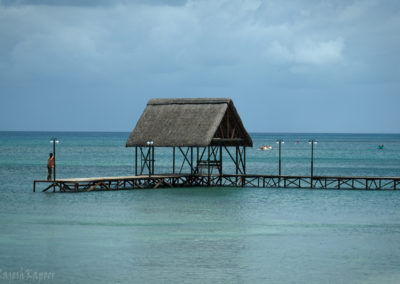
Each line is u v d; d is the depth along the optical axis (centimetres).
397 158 15012
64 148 18988
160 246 3438
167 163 12250
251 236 3756
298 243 3569
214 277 2845
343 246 3497
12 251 3300
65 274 2878
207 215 4562
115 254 3247
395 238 3734
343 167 11475
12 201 5159
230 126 6731
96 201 5219
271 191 6250
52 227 3981
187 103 6625
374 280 2817
